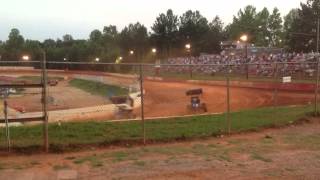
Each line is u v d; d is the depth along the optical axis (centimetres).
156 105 3628
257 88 4734
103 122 1716
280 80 3847
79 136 1448
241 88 4850
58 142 1340
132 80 3028
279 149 1390
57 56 15612
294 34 9262
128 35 15912
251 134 1641
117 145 1393
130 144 1411
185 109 3388
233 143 1471
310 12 9150
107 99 2859
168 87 4972
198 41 14525
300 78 4519
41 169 1110
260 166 1181
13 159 1208
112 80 3325
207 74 6769
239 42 13062
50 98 2723
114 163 1177
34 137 1416
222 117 1969
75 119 2294
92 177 1046
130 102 2527
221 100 4078
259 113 2120
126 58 15112
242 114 2095
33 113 1956
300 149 1395
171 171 1112
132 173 1087
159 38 15188
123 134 1492
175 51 14938
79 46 16062
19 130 1505
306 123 1881
